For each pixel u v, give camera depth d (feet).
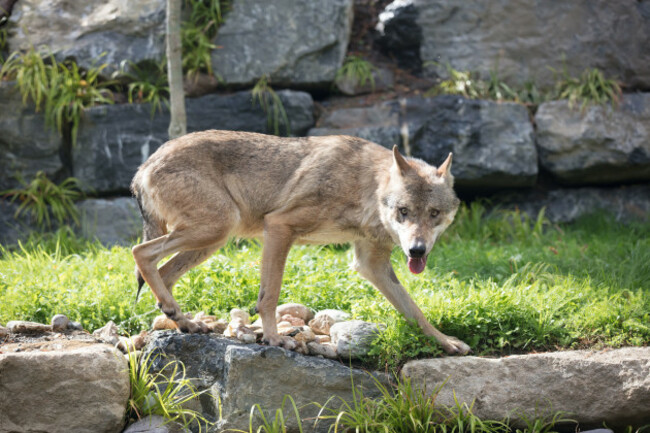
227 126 25.29
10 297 15.02
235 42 26.35
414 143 25.58
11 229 23.48
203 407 12.65
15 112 24.09
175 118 20.86
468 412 12.09
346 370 12.53
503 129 25.70
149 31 25.85
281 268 12.91
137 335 13.44
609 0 27.86
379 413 12.12
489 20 28.35
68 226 23.53
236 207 13.26
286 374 12.35
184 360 12.79
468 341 13.57
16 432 11.12
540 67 28.17
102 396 11.58
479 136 25.52
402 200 12.39
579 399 12.40
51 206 24.08
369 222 13.07
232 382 12.25
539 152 26.13
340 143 13.55
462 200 27.91
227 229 13.01
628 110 26.12
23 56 24.66
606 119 25.95
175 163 12.91
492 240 24.99
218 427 12.18
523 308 13.94
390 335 12.87
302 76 26.76
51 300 15.03
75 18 25.95
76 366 11.48
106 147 24.50
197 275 16.24
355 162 13.24
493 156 25.44
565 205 26.45
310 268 17.33
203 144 13.19
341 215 13.05
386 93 28.02
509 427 12.43
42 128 24.21
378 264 13.71
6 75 24.71
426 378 12.46
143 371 12.35
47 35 25.73
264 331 12.73
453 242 23.61
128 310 14.83
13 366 11.14
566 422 12.51
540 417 12.35
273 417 12.25
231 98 25.48
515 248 21.75
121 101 25.66
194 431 12.41
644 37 27.63
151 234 13.30
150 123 24.85
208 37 26.61
